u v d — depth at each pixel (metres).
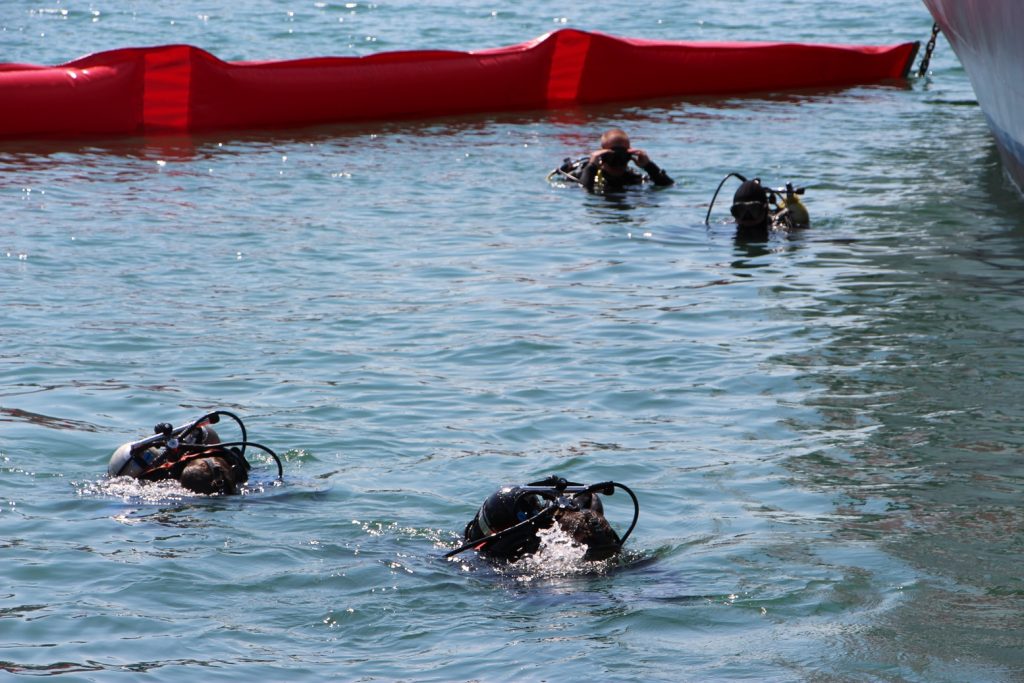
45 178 29.97
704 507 11.66
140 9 69.00
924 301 19.66
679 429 14.09
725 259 22.97
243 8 70.19
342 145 35.56
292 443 13.60
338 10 69.88
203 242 24.02
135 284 20.92
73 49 54.84
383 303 19.97
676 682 8.10
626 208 27.53
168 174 30.94
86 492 11.98
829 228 25.48
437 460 13.06
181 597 9.62
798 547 10.57
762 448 13.36
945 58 56.06
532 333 18.23
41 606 9.41
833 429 13.95
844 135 37.19
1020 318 18.53
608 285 21.16
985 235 24.53
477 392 15.55
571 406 15.00
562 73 43.75
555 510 10.36
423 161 33.19
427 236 24.83
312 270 22.09
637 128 38.53
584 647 8.65
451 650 8.66
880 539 10.75
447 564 10.25
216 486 11.95
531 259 23.03
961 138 36.47
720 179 30.78
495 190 29.53
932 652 8.56
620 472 12.66
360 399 15.24
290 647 8.78
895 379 15.76
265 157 33.50
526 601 9.48
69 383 15.79
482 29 63.22
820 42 59.12
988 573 9.95
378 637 8.92
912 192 28.94
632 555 10.45
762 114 41.41
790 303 19.77
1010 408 14.52
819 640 8.74
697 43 46.56
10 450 13.18
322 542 10.76
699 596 9.55
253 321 18.86
